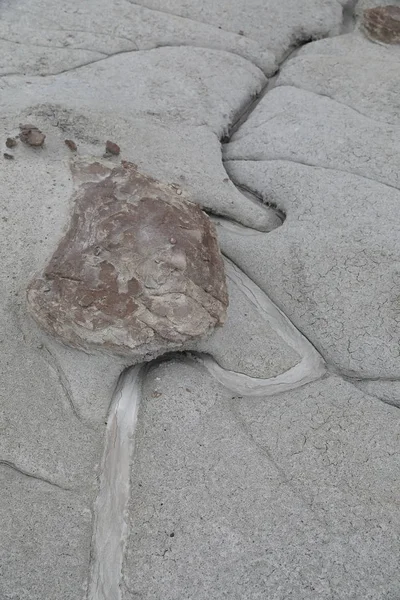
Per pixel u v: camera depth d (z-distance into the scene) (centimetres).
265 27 269
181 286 172
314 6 277
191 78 244
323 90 241
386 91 236
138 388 172
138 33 257
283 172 214
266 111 237
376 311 183
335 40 266
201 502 154
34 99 228
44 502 154
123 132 220
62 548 149
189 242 179
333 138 222
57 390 169
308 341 183
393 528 150
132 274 172
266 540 149
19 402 166
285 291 190
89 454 161
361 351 178
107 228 178
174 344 170
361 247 193
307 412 167
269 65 260
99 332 168
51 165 202
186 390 171
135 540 150
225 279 182
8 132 213
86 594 145
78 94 233
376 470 158
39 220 187
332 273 190
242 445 162
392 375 175
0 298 178
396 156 215
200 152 221
